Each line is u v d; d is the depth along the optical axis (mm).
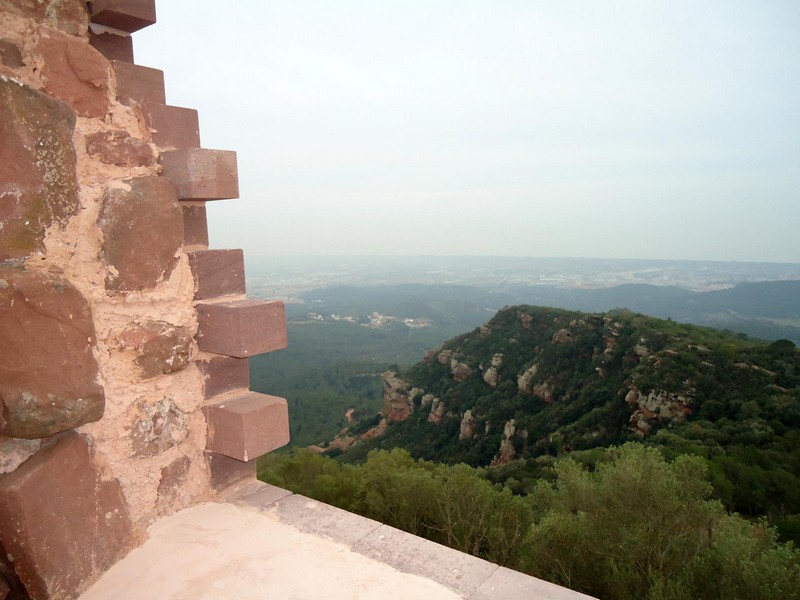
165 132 1962
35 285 1370
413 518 9250
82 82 1632
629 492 6199
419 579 1515
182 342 1959
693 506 6090
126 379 1746
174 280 1927
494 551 7988
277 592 1468
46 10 1553
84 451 1561
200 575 1545
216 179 1958
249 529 1813
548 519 6496
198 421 2041
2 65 1389
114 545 1608
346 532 1790
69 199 1547
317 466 13656
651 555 5703
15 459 1364
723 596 4965
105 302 1673
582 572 6070
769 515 11805
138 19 1780
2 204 1337
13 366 1313
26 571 1353
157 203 1843
